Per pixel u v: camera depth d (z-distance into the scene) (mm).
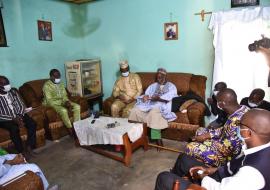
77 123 2879
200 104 3029
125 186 2148
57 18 4023
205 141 1918
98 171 2426
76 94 4055
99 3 4207
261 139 998
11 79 3436
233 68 3033
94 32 4422
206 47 3371
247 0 2928
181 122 3010
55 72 3420
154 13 3699
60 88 3549
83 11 4430
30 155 2828
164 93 3299
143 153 2789
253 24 2844
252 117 1015
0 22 3193
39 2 3691
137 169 2434
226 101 1632
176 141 3113
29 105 3340
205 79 3334
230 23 2967
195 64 3520
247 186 946
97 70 4332
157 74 3475
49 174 2396
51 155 2832
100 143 2654
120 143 2449
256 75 2875
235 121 1591
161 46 3760
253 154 1007
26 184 1456
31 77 3709
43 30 3801
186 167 1690
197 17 3346
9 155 1829
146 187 2121
